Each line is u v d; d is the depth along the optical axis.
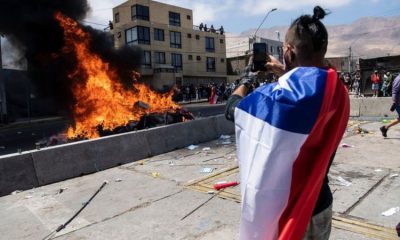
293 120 1.53
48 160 6.67
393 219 4.05
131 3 46.31
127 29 47.12
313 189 1.59
